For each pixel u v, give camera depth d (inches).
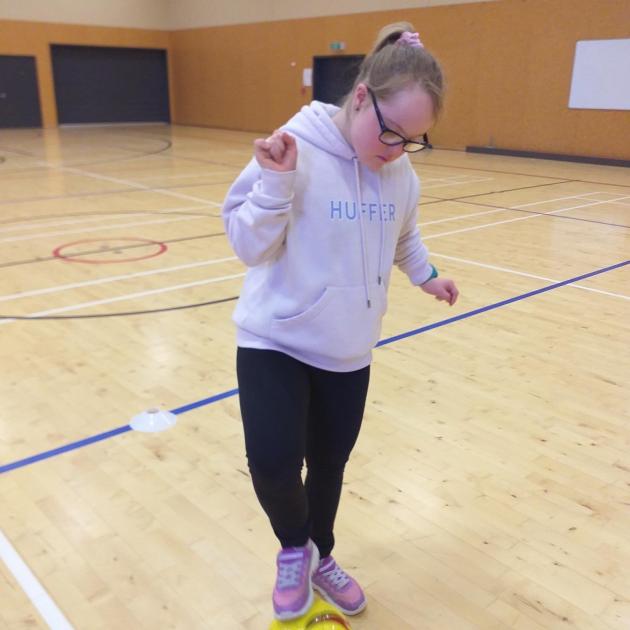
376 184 47.7
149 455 82.6
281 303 46.9
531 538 68.8
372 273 48.2
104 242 193.9
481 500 75.0
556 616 58.4
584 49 371.9
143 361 110.2
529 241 200.2
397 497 75.2
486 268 170.2
